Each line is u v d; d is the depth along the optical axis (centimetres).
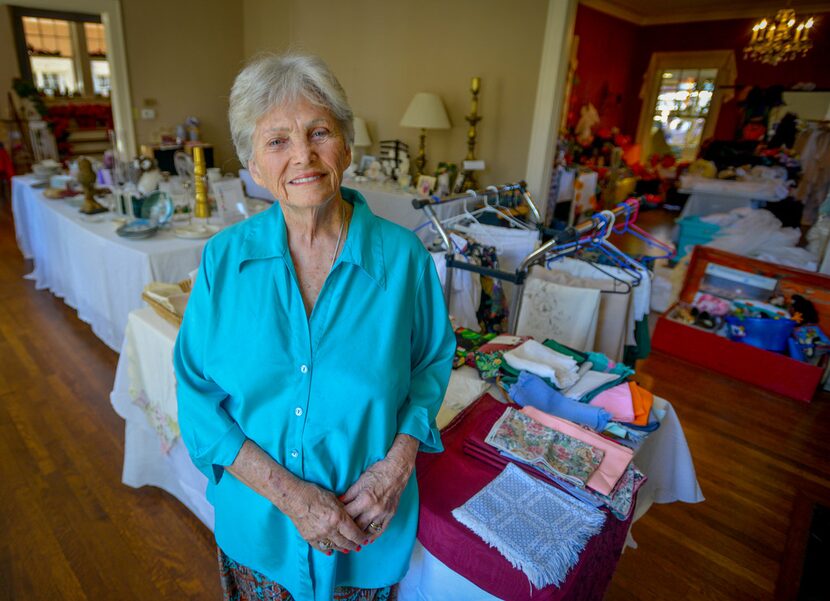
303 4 506
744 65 598
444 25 409
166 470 181
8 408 232
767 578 166
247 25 575
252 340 77
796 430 249
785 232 377
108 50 492
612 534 97
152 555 160
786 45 421
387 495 79
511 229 233
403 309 82
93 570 154
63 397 241
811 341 283
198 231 262
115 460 202
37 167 391
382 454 82
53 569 154
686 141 669
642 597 157
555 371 136
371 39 461
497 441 108
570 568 85
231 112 76
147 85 520
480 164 319
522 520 91
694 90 645
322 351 77
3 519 171
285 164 73
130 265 240
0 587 148
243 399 78
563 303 192
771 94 563
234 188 284
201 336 83
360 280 79
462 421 122
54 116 690
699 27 623
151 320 158
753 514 194
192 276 177
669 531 184
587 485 98
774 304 306
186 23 532
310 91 71
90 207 294
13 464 197
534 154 382
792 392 276
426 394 88
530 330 200
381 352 79
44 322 316
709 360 304
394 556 91
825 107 525
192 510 175
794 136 534
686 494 145
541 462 102
